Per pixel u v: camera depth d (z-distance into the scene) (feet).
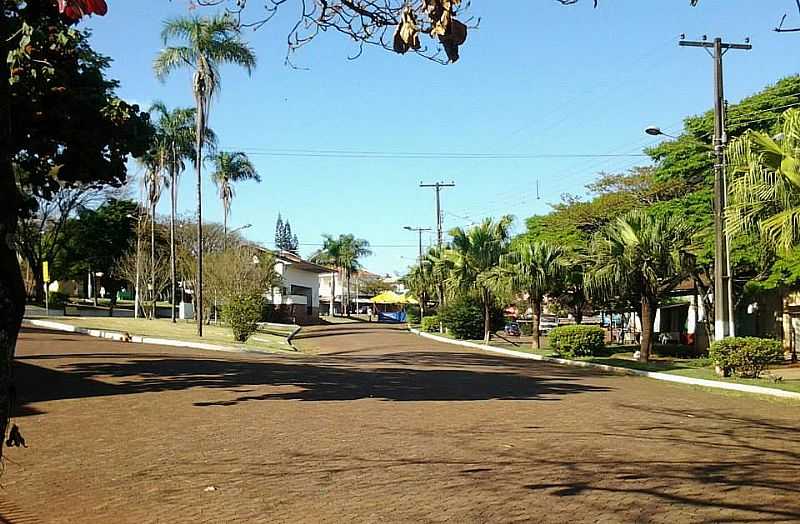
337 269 334.24
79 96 45.24
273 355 92.07
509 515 22.24
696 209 103.76
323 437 35.12
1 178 10.15
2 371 9.48
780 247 48.57
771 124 94.48
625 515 22.31
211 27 105.70
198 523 21.29
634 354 110.42
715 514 22.48
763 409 50.62
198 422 38.52
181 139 144.15
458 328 154.20
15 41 34.83
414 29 12.44
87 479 26.35
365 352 109.70
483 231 145.28
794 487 26.09
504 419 42.34
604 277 91.30
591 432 38.27
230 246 173.27
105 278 186.50
